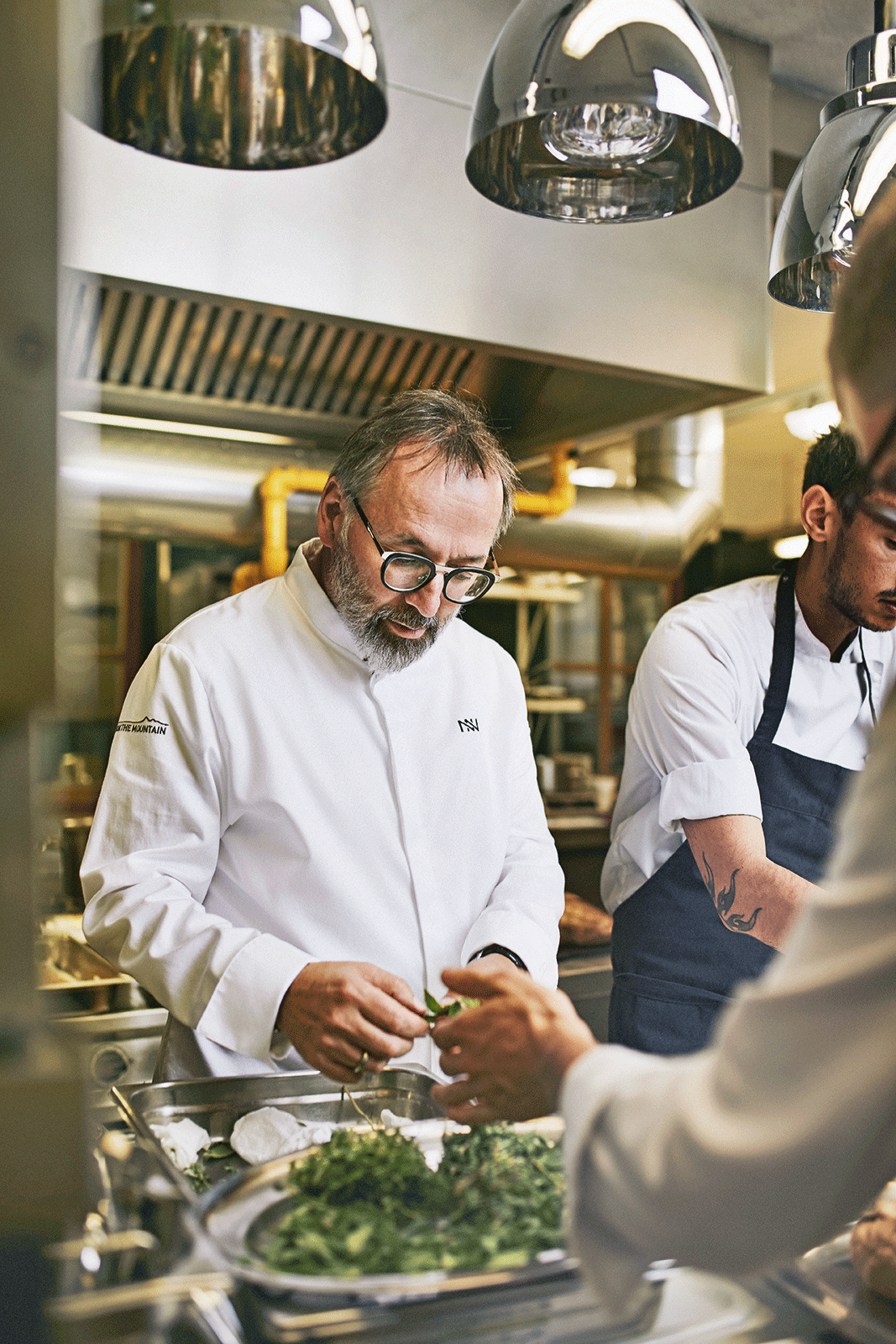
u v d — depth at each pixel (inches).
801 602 68.1
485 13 86.8
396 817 60.0
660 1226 24.5
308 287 80.5
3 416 24.6
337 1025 46.3
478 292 87.4
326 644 60.6
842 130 54.6
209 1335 29.4
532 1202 34.6
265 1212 33.7
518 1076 32.4
